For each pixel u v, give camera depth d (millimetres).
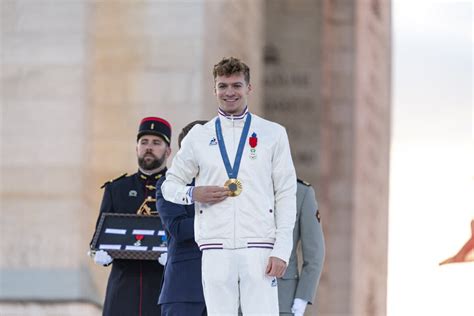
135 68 37750
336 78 48844
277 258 19219
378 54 49562
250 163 19438
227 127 19688
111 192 25531
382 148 48656
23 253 36000
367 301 47688
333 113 48719
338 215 47875
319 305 46688
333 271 47156
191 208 22172
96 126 37531
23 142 36688
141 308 24734
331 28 49062
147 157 25406
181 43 37781
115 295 24859
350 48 48875
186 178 19875
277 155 19625
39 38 37094
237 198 19312
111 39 37812
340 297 46906
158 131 25453
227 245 19312
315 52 48719
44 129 36750
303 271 23031
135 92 37688
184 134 21938
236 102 19672
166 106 37594
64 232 36125
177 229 21828
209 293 19422
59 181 36469
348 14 48969
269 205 19453
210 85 38375
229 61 19734
